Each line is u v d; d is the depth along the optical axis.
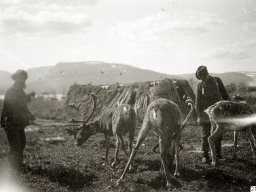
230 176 7.96
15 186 7.40
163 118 7.69
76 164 9.32
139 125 17.81
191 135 14.59
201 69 9.50
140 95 19.03
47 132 18.14
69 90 30.34
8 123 8.95
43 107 34.72
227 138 13.41
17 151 9.02
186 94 18.03
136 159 9.77
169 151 9.27
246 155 10.07
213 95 9.55
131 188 7.40
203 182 7.68
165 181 7.87
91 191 7.45
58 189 7.46
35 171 8.71
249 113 8.88
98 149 12.30
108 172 8.73
